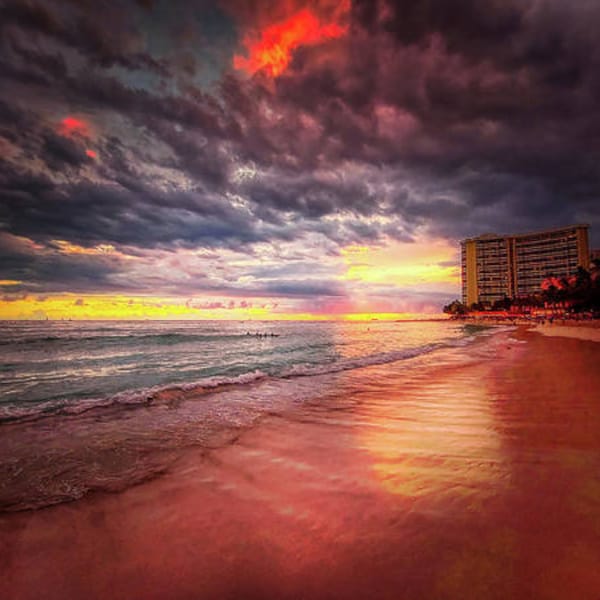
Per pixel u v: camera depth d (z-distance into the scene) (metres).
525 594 1.76
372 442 4.44
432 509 2.69
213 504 2.88
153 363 15.76
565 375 9.55
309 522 2.55
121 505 2.90
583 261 134.88
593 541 2.21
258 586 1.90
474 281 165.12
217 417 5.82
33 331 43.09
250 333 47.34
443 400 6.91
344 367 12.77
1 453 4.18
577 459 3.68
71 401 7.42
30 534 2.49
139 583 1.96
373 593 1.81
